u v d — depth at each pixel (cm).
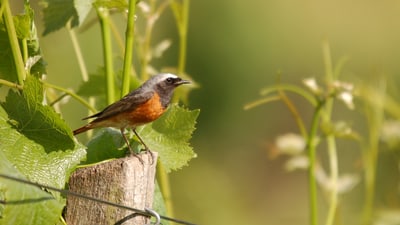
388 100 1275
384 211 1235
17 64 709
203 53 2461
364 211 1213
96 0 774
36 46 745
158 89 804
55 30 777
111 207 645
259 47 2520
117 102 762
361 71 2709
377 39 2752
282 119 2692
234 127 2547
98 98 895
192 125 752
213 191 2252
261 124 2608
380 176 1798
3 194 635
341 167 2336
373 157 1201
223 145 2541
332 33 2684
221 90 2497
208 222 2202
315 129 1001
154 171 674
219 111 2517
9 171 610
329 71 1055
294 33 2606
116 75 882
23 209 607
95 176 650
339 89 974
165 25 2292
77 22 770
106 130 774
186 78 1023
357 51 2725
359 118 2436
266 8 2533
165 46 992
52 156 664
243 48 2491
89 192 650
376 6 2747
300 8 2627
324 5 2653
